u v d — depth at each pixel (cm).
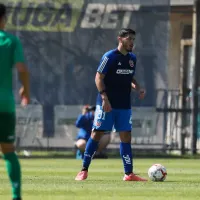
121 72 4006
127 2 7262
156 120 7350
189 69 8825
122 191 3359
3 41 2658
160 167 4078
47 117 7275
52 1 7238
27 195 3145
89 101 7256
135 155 7438
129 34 3978
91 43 7250
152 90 7281
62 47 7244
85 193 3247
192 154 7575
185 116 7662
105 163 6241
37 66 7231
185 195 3225
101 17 7269
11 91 2678
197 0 7500
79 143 6938
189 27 8738
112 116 4047
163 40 7262
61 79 7244
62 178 4262
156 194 3244
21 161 6519
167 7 7256
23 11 7206
